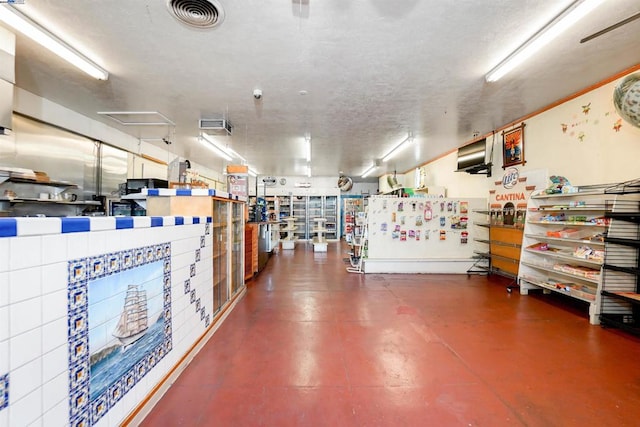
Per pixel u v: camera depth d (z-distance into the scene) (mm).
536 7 2387
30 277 1098
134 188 5203
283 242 10555
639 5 2357
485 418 1832
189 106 4645
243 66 3357
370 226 6355
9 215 4004
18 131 4012
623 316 3316
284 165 10586
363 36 2779
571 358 2598
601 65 3357
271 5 2344
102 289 1489
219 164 10719
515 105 4613
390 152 8141
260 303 4152
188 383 2197
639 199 3439
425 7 2381
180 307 2381
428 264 6230
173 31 2695
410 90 4031
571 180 4258
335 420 1810
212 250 3135
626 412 1893
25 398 1070
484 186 6504
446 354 2664
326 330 3197
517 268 5188
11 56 2617
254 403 1966
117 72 3494
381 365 2465
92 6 2363
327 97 4281
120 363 1623
